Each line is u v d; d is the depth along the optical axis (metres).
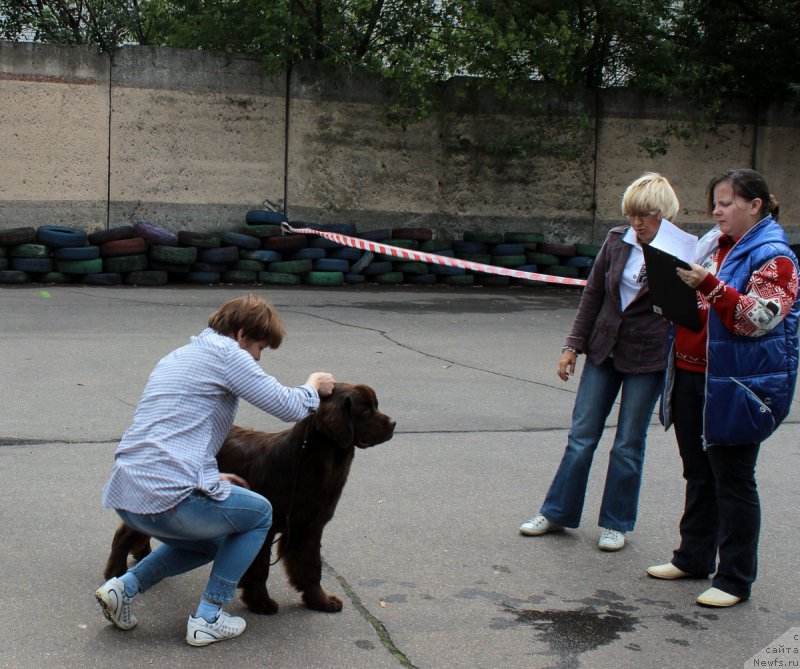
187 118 16.11
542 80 17.53
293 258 15.84
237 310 3.86
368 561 4.72
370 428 3.91
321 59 16.94
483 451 6.71
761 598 4.53
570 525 5.23
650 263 4.41
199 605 3.83
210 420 3.71
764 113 18.69
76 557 4.55
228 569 3.74
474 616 4.18
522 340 11.21
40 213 15.49
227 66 16.19
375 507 5.48
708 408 4.23
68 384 7.88
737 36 18.23
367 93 17.00
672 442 7.24
